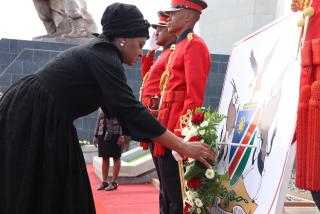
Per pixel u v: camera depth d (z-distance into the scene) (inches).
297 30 82.5
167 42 172.1
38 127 92.4
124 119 96.6
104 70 94.9
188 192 107.9
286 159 75.4
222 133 108.2
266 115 87.0
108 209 229.1
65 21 693.9
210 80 701.3
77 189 93.4
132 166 328.5
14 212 89.9
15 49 657.6
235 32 831.7
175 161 122.1
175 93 129.6
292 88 79.7
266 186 80.2
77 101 95.5
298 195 228.7
